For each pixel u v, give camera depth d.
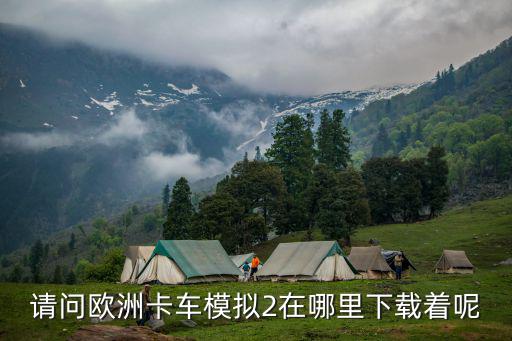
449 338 26.73
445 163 131.00
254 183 107.38
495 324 29.73
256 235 100.44
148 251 66.31
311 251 61.38
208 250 61.50
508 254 79.81
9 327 29.67
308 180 118.75
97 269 87.69
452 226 108.88
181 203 109.62
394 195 125.12
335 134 132.00
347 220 98.44
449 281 50.28
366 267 63.88
